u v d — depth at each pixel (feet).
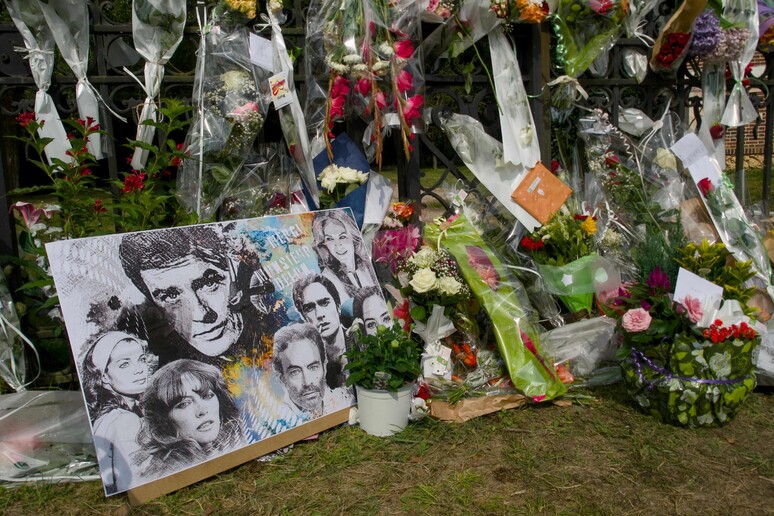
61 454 8.25
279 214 10.28
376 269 11.25
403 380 8.91
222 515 7.23
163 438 7.44
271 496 7.63
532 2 10.85
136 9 9.70
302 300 9.21
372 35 10.27
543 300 11.55
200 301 8.18
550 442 9.00
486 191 12.21
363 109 10.73
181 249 8.27
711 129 12.88
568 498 7.68
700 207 11.67
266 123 11.49
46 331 10.05
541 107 11.85
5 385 9.39
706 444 8.95
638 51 12.61
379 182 11.07
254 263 8.89
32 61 9.48
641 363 9.56
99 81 9.89
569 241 11.12
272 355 8.64
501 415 9.71
